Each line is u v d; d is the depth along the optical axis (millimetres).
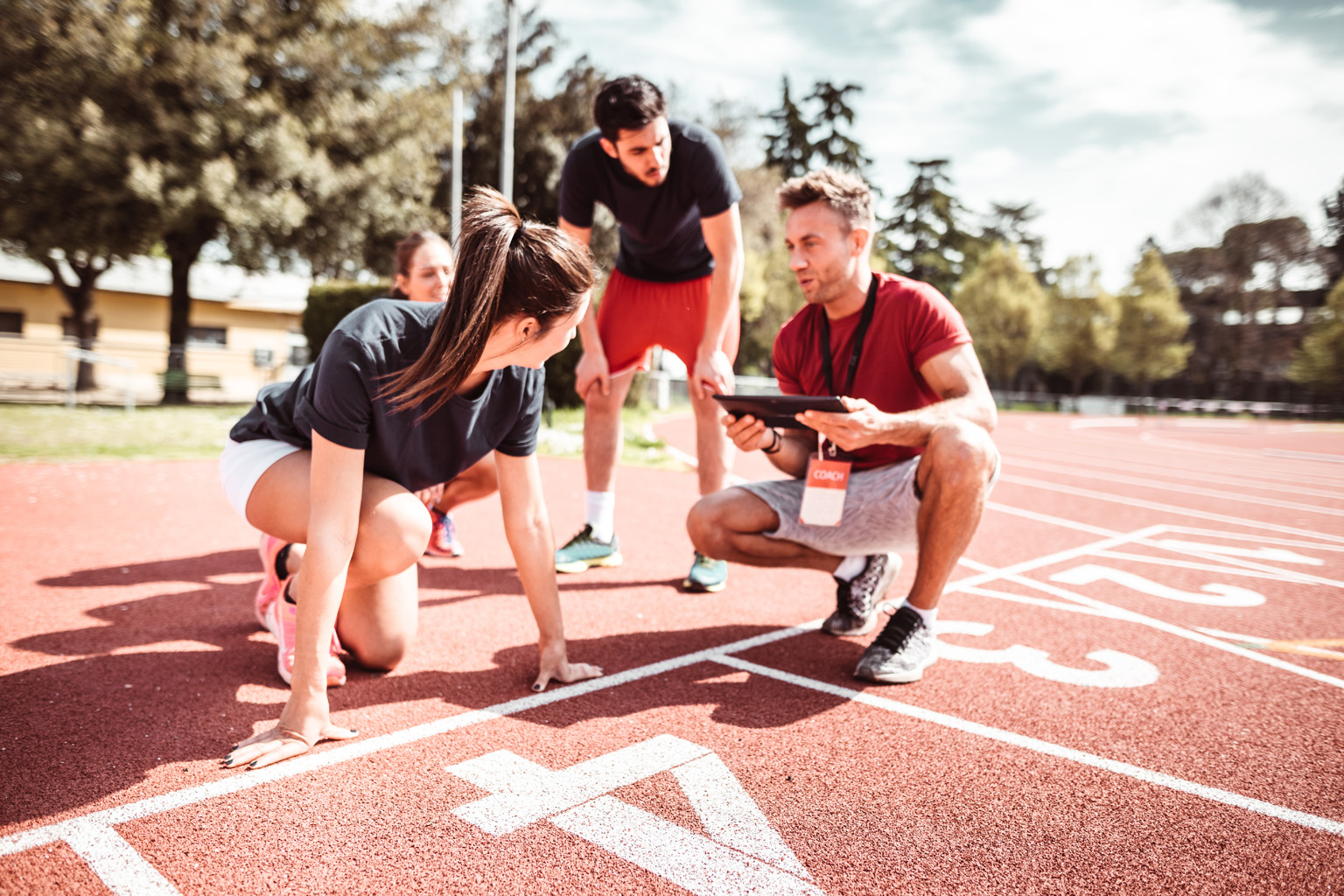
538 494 2537
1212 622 3684
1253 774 2123
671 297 4203
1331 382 40500
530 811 1818
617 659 2891
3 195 17125
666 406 21453
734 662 2912
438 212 25406
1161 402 43750
